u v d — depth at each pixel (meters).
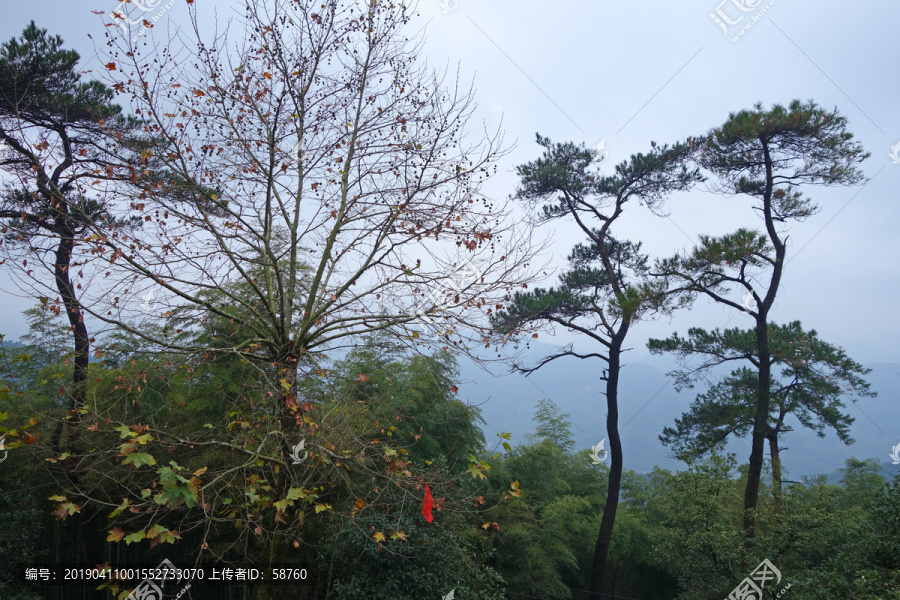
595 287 16.27
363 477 9.74
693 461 12.88
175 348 6.70
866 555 8.62
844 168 13.45
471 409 12.93
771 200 14.40
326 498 10.59
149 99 6.71
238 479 8.37
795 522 11.19
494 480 15.52
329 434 6.65
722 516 12.27
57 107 9.84
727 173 14.86
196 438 8.07
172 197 7.23
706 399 19.53
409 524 9.37
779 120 13.13
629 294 13.76
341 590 9.22
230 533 11.04
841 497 19.75
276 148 7.50
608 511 14.91
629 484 20.58
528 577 14.11
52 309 6.50
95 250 6.40
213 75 7.12
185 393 9.78
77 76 10.55
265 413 7.32
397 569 9.23
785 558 10.97
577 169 16.00
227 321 7.95
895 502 8.67
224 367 10.05
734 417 18.41
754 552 11.45
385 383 9.78
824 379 17.75
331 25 7.59
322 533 10.61
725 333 16.41
